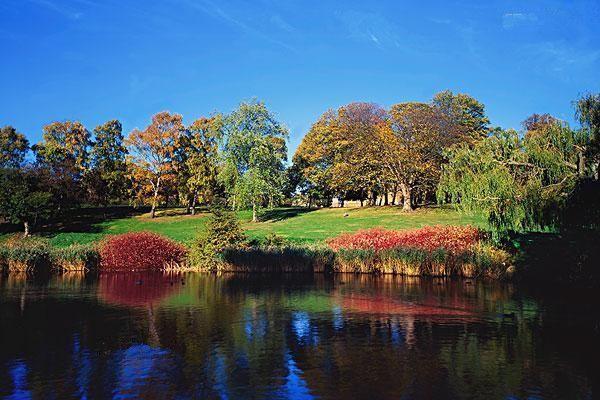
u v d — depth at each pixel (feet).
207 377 34.60
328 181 191.31
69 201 172.14
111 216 198.18
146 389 32.30
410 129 159.53
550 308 59.00
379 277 90.84
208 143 204.13
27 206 147.13
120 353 40.29
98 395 31.27
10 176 153.17
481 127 193.88
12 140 214.69
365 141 169.99
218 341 44.19
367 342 43.88
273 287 78.02
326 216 167.53
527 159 74.84
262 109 156.76
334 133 189.67
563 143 71.41
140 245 104.88
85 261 104.22
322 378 34.35
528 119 167.32
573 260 74.69
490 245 91.86
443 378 34.37
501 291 72.69
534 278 81.10
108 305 61.87
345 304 62.44
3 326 49.73
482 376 34.83
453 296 68.23
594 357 39.24
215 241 104.47
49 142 203.62
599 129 67.26
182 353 40.32
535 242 90.74
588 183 66.39
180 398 30.78
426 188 168.86
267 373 35.37
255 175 154.61
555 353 40.40
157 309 59.00
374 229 109.81
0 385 32.96
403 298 66.59
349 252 97.81
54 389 32.32
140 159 192.03
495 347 42.24
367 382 33.63
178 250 108.78
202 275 96.68
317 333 46.98
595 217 67.36
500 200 75.15
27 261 101.40
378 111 178.70
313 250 100.17
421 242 96.17
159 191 198.90
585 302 63.46
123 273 101.30
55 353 40.37
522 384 33.24
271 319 53.21
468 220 138.21
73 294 71.31
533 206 72.38
